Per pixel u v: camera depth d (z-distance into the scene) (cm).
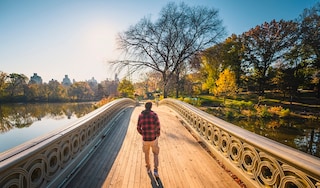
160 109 1692
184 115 928
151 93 5422
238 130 361
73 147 361
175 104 1256
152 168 381
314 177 183
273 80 3347
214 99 3353
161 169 379
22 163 205
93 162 401
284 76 3058
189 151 493
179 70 2550
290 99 3119
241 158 327
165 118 1057
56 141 284
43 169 249
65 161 322
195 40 2380
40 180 240
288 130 1582
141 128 355
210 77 3669
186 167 389
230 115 2022
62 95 7112
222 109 2319
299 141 1328
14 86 6328
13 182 190
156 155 351
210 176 347
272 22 3719
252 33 4022
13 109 4503
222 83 2933
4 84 6034
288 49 3512
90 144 470
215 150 448
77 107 4922
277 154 229
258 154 277
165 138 628
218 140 440
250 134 327
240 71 4188
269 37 3797
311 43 3081
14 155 199
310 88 3312
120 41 2308
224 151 403
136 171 365
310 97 3422
